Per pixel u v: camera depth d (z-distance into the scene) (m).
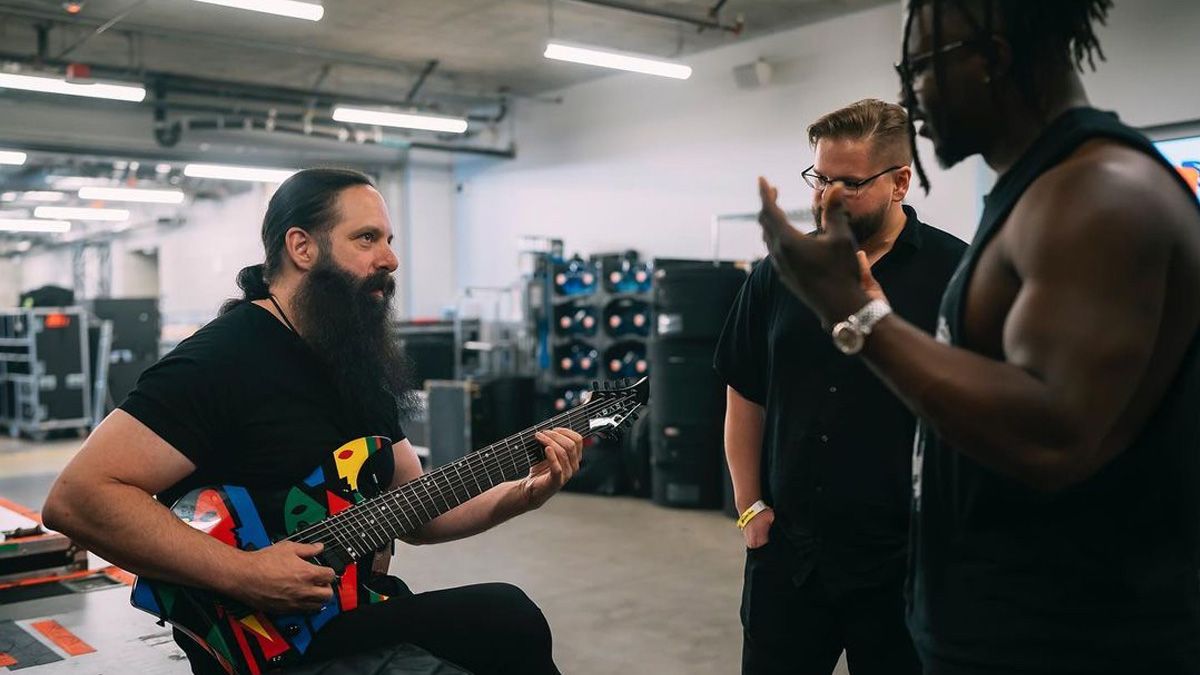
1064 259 0.82
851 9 7.80
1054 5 0.90
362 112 8.76
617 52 7.37
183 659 3.19
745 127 8.70
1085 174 0.84
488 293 11.62
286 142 11.02
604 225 10.08
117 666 3.12
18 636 3.42
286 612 1.55
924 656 1.04
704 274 6.25
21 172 14.34
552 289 8.20
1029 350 0.83
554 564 4.90
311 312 1.68
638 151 9.70
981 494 0.96
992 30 0.90
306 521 1.62
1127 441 0.87
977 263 0.94
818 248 0.89
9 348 11.38
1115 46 6.11
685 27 8.30
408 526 1.68
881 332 0.86
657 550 5.20
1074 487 0.91
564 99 10.48
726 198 8.89
